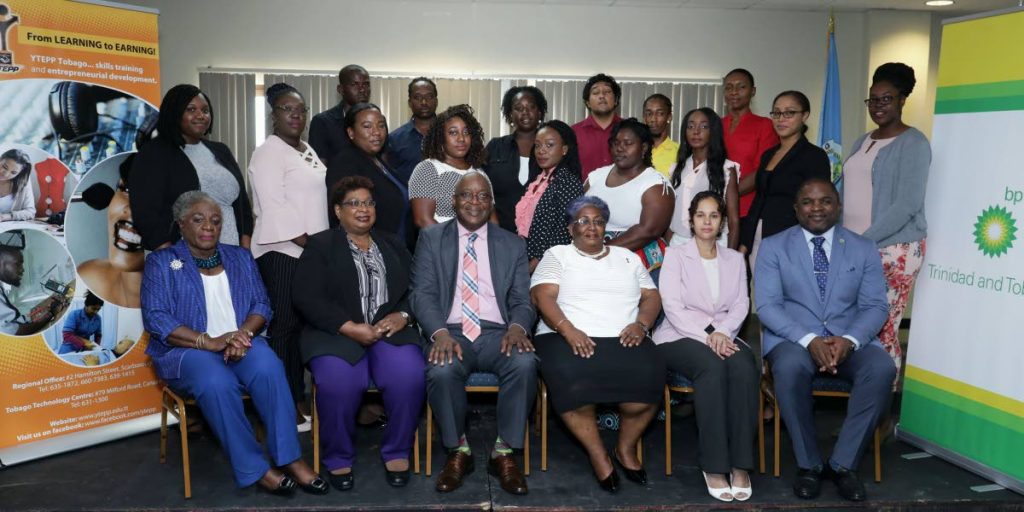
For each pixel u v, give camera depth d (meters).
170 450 3.36
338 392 2.90
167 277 2.96
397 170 4.30
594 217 3.13
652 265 3.57
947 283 3.34
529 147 3.83
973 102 3.22
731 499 2.92
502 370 3.02
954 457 3.28
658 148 4.27
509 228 3.71
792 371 3.00
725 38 7.27
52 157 3.20
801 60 7.32
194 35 6.83
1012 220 3.04
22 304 3.15
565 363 2.99
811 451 2.99
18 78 3.08
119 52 3.36
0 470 3.11
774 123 3.88
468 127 3.54
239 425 2.84
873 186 3.58
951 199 3.32
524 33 7.12
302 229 3.39
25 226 3.14
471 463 3.13
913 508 2.92
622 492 2.98
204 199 2.97
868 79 7.24
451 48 7.08
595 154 4.40
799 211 3.22
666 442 3.20
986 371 3.14
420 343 3.13
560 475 3.14
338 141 4.35
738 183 3.96
